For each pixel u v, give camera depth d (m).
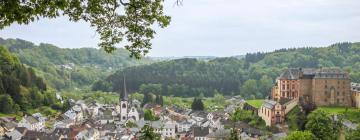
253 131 162.38
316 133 137.00
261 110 178.12
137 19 24.70
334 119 150.12
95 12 24.08
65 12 23.72
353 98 172.00
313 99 172.38
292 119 160.25
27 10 20.22
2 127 189.25
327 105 171.38
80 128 196.38
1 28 20.56
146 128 62.59
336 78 171.25
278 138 146.12
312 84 173.62
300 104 167.50
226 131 169.75
